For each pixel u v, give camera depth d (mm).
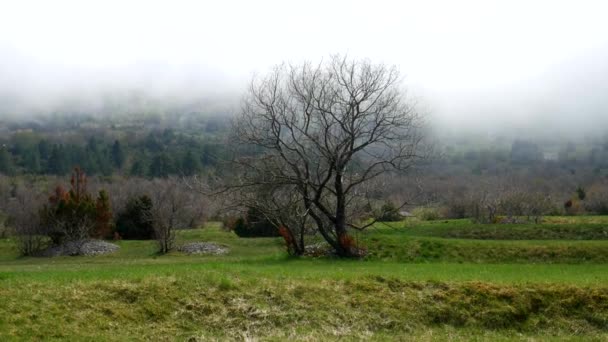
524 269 26594
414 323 18359
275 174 34000
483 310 19172
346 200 38750
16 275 20281
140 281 18906
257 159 34156
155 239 56812
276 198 36125
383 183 39625
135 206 60594
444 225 49812
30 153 159500
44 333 15281
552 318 19094
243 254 45281
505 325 18703
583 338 17828
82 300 17188
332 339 16719
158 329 16500
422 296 19734
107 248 49938
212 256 43156
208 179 48062
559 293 20109
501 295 19844
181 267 23562
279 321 17672
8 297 16688
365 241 36375
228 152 38500
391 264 29984
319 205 34531
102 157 155875
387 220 56781
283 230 36781
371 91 33656
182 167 123188
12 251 51719
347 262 31469
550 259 32406
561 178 124438
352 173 36438
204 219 74812
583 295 20016
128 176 132250
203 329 16859
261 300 18656
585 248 33094
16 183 115125
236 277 20484
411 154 35125
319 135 34219
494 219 59031
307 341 16453
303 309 18422
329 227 38031
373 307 18891
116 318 16688
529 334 18234
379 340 16844
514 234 44125
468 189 78250
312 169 35750
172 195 52375
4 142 195375
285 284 19859
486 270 25594
